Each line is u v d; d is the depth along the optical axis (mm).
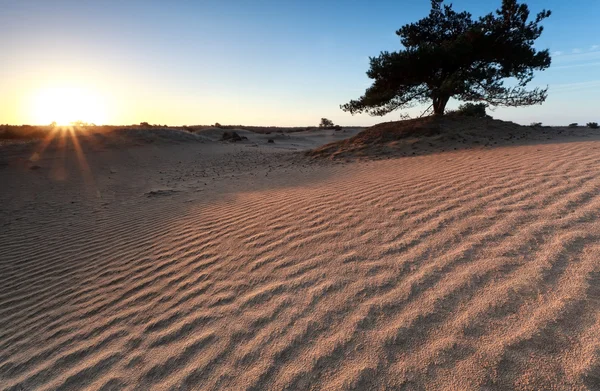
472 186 4965
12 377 2422
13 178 12516
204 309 2809
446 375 1779
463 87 13609
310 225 4336
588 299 2098
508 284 2402
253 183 9211
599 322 1904
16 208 8383
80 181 11969
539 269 2512
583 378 1610
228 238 4414
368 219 4199
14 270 4523
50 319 3152
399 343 2049
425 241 3326
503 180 5051
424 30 16828
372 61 15531
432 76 15359
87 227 6305
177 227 5449
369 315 2350
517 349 1839
